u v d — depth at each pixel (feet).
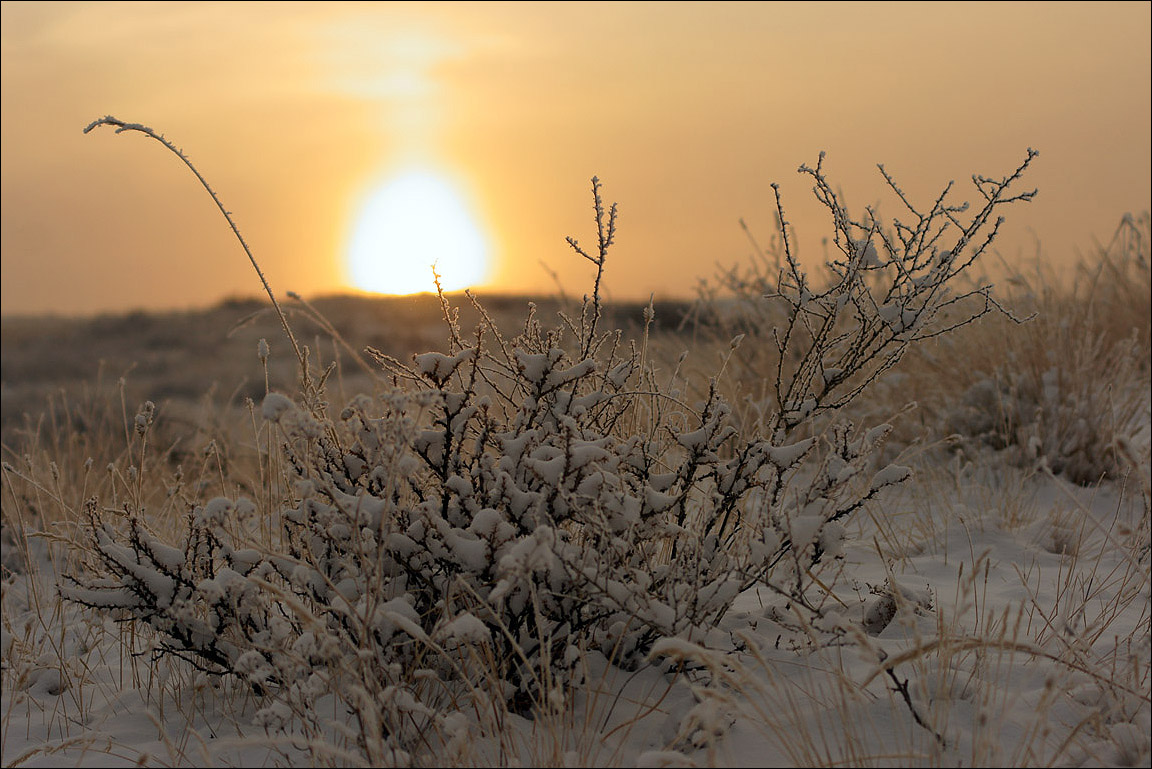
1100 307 24.75
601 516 8.52
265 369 10.49
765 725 8.18
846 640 8.79
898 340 10.23
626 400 10.42
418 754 7.89
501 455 9.70
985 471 17.08
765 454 9.54
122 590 9.12
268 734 8.27
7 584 9.71
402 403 8.09
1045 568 12.82
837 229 10.12
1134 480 15.25
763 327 19.92
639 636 9.16
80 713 9.43
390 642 8.49
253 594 8.88
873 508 15.43
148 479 16.43
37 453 18.44
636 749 8.00
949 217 9.90
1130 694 8.16
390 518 8.75
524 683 8.50
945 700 8.11
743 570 9.10
